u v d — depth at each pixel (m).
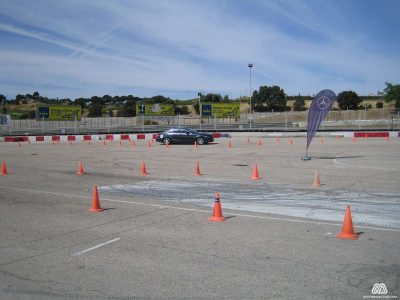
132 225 7.93
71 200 10.53
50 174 15.54
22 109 121.31
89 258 6.06
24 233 7.47
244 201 10.10
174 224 7.96
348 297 4.62
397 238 6.83
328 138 37.31
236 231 7.39
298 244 6.57
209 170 16.17
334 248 6.33
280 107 99.38
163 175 15.00
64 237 7.19
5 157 22.61
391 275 5.24
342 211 8.85
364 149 24.62
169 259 5.95
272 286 4.94
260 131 44.22
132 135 41.75
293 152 23.39
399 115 44.81
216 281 5.11
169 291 4.84
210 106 48.81
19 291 4.92
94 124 59.19
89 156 22.80
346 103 88.69
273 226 7.70
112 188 12.30
